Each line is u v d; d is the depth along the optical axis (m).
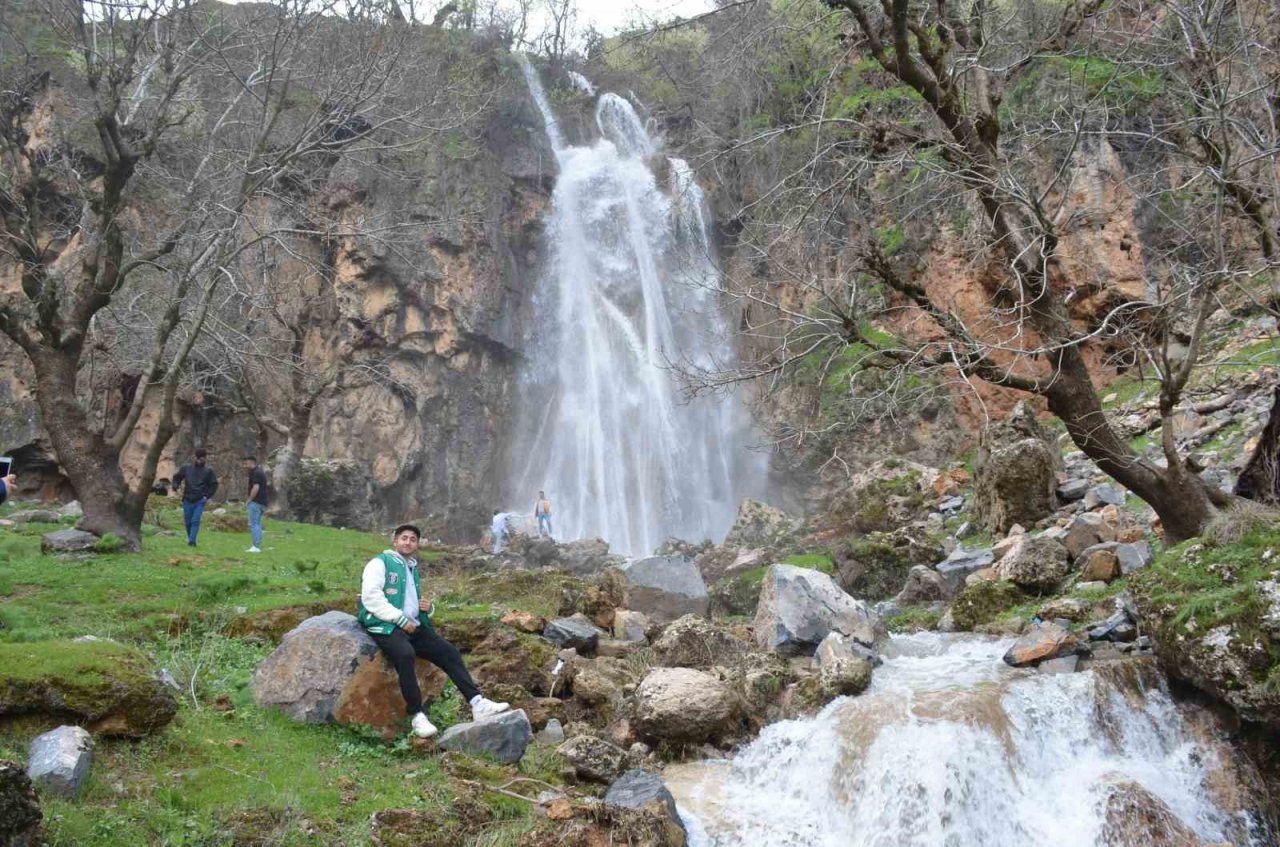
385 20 19.91
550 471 31.55
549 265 33.00
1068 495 13.16
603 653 9.93
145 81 15.29
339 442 29.02
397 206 29.42
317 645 6.97
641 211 33.84
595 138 36.16
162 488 25.88
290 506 21.97
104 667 5.85
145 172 18.36
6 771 4.35
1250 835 6.66
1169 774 7.07
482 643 8.77
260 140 15.06
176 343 20.98
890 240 19.28
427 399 29.44
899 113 14.20
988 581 10.62
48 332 13.05
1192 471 9.16
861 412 10.41
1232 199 9.60
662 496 30.52
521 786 6.51
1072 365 9.09
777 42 13.12
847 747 7.31
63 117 22.56
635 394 32.19
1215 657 6.87
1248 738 7.00
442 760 6.60
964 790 6.75
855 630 9.61
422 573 15.73
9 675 5.51
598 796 6.79
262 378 28.53
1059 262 17.80
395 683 7.03
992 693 7.64
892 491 17.27
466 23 34.47
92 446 12.98
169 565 11.94
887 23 10.50
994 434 14.10
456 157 30.44
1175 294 8.84
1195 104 9.48
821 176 12.01
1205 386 13.80
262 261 18.30
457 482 29.45
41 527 15.07
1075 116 10.78
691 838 6.71
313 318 29.64
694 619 9.76
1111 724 7.43
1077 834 6.65
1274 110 9.09
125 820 5.02
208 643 8.19
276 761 6.13
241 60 18.25
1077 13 10.02
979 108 9.79
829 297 9.12
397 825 5.62
